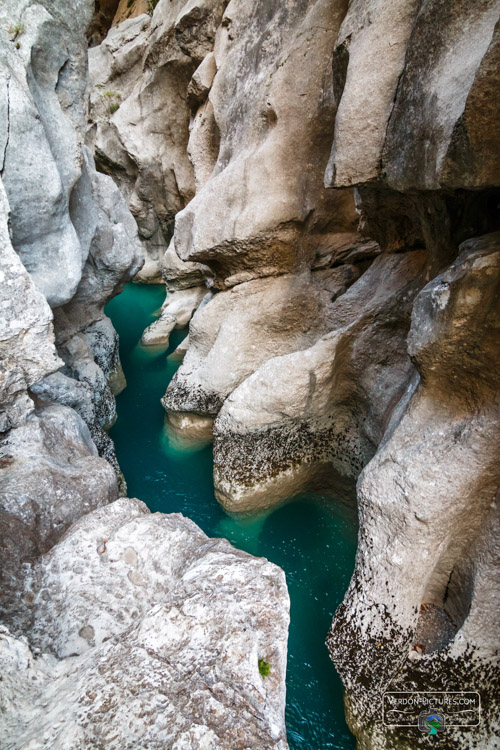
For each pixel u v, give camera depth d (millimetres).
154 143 10695
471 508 2979
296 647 3871
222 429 5098
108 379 7020
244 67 5980
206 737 1827
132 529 3148
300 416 4848
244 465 5000
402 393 4168
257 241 5559
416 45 3025
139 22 11219
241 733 1863
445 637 3121
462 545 3092
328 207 5605
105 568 2980
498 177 2512
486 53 2162
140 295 11875
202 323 6258
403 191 3287
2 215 3320
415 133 3014
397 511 3119
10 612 2764
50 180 4207
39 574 2977
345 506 5043
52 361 3727
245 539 4895
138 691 1990
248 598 2406
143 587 2920
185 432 6199
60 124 4625
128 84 11258
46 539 3234
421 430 3186
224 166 6285
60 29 4414
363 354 4602
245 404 4887
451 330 2766
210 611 2324
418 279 4355
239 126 6000
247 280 5957
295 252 5723
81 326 6562
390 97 3305
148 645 2193
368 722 3094
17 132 3930
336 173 3668
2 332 3393
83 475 3676
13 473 3393
